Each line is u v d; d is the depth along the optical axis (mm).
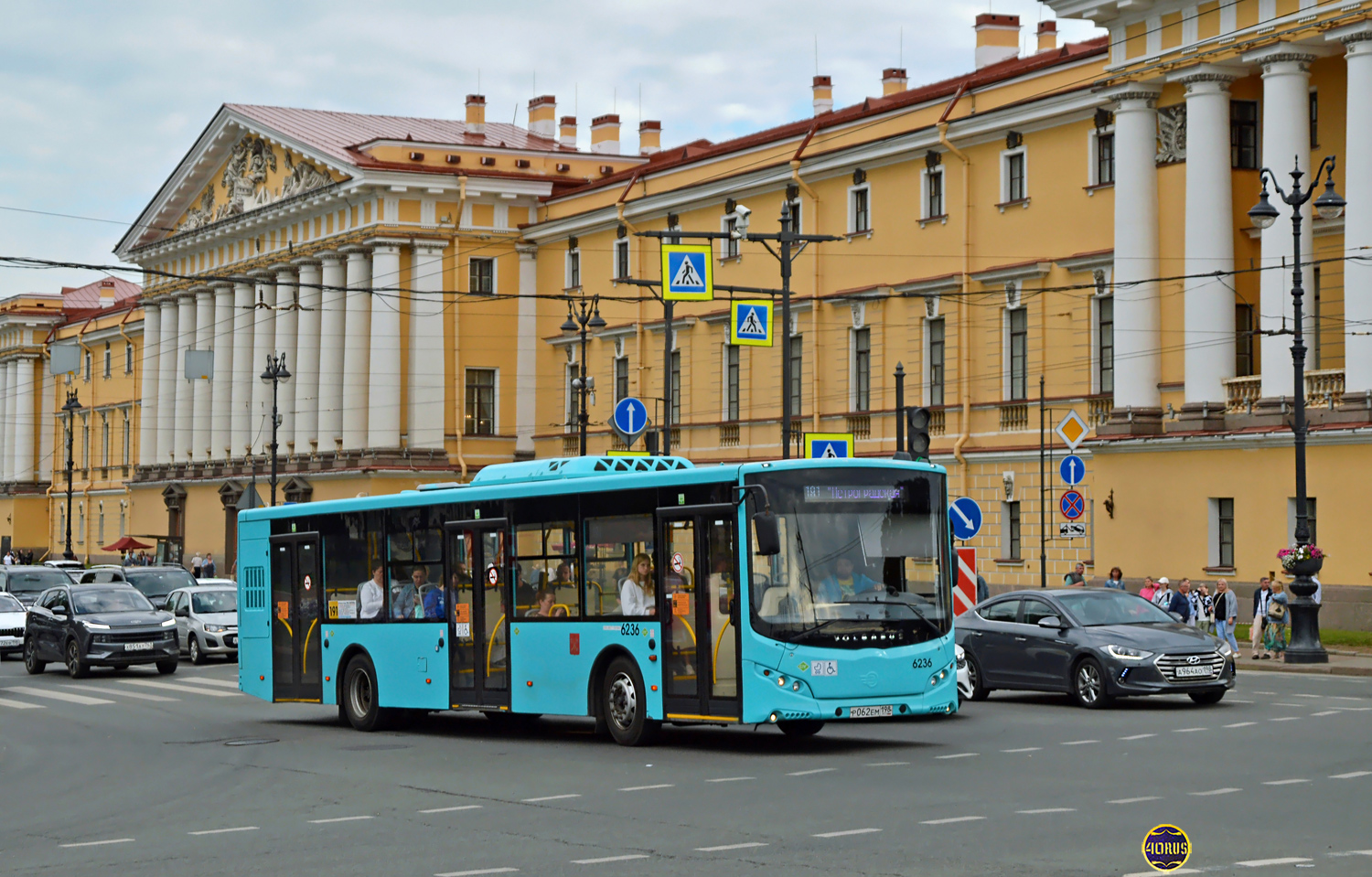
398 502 23969
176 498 84562
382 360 68688
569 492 21109
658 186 61406
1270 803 14055
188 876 12133
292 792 17000
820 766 17547
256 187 78125
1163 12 39656
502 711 22250
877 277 50844
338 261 72562
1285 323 36781
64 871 12562
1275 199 37125
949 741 19828
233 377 80188
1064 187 44281
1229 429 38188
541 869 11836
